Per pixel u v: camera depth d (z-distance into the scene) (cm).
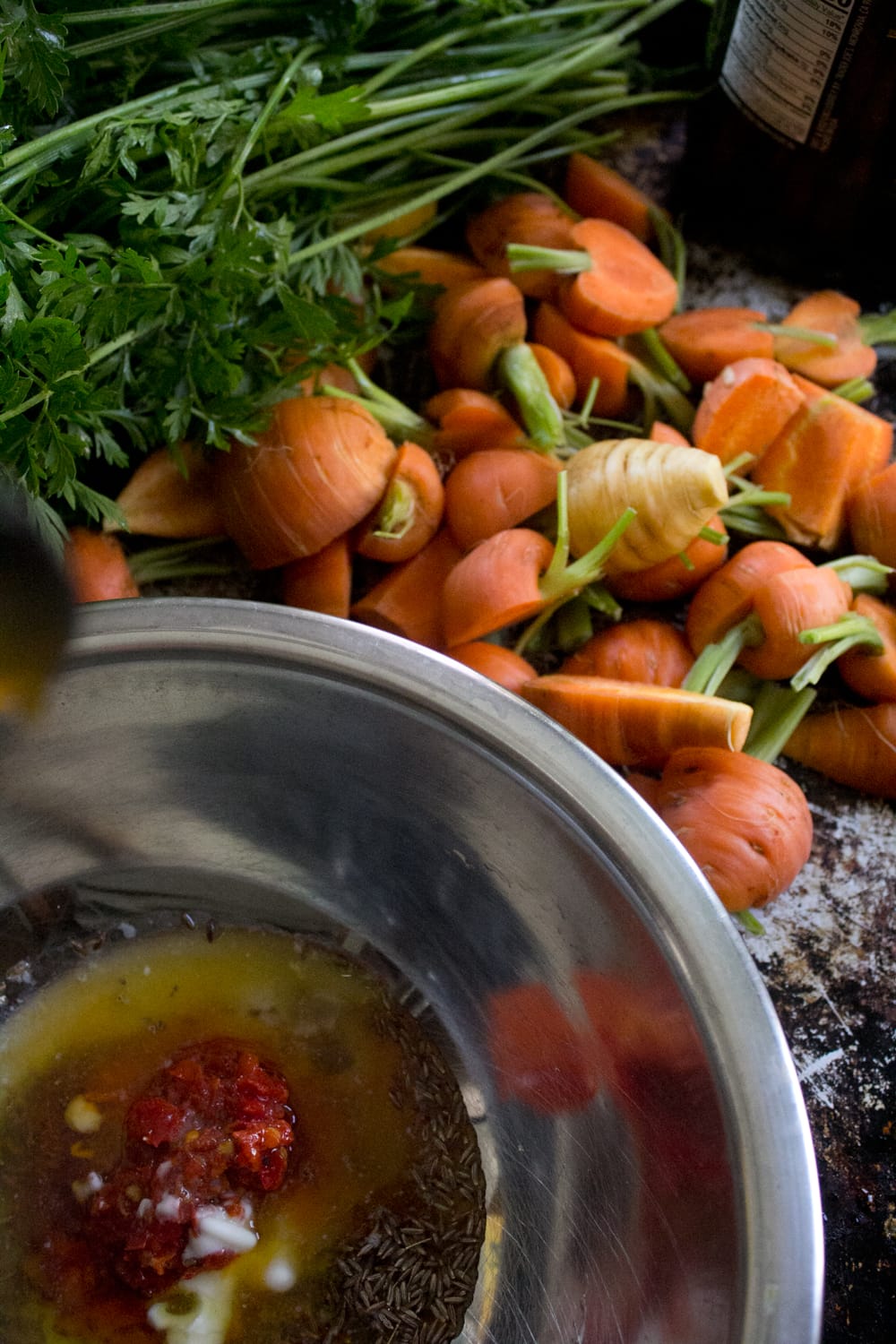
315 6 50
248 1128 47
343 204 53
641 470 50
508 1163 47
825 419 53
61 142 46
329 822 49
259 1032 49
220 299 46
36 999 49
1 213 43
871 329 57
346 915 50
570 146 57
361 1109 48
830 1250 46
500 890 47
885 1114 47
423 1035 49
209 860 50
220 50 50
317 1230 47
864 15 51
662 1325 42
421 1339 46
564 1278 45
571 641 53
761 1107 41
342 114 48
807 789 52
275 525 50
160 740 48
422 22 53
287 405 50
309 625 45
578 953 46
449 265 56
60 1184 47
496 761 45
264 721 47
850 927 50
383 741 46
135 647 45
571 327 55
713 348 55
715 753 49
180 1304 46
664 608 54
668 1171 43
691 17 61
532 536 51
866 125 54
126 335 47
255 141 48
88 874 49
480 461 52
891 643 51
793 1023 48
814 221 57
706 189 59
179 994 49
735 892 48
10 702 39
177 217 47
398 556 52
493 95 55
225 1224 46
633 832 43
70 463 45
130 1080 48
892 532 52
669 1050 43
